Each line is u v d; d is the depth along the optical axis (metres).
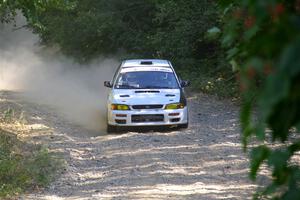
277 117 4.69
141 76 43.22
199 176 26.97
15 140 34.03
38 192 24.77
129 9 75.38
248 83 5.11
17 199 23.38
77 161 30.73
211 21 64.31
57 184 26.20
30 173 26.97
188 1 66.50
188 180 26.20
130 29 74.94
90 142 36.28
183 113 40.97
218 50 63.69
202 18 65.06
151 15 75.50
